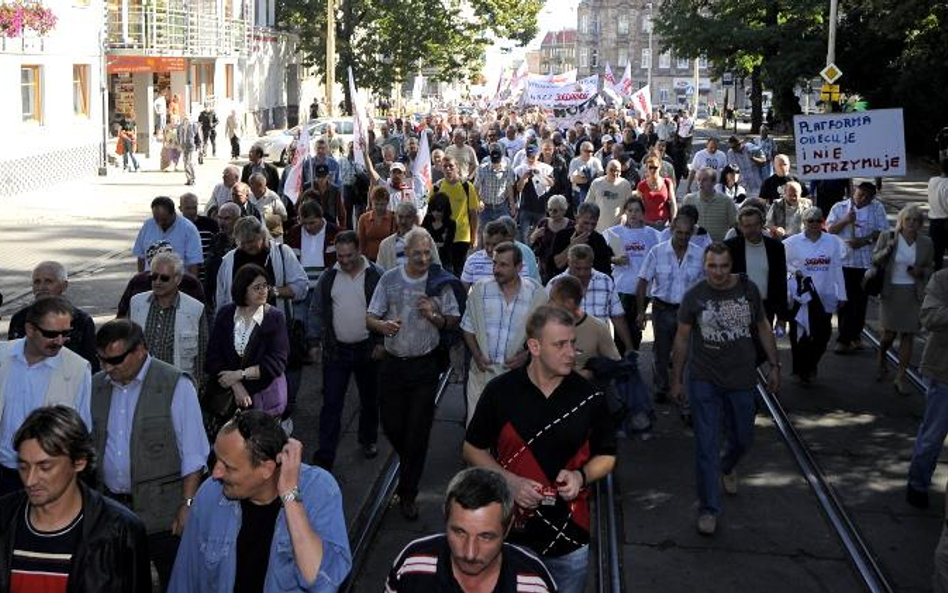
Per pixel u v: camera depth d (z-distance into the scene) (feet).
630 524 26.30
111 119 136.67
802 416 34.86
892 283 36.81
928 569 23.95
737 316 25.70
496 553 12.22
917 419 34.76
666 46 186.91
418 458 26.32
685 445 32.07
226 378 23.52
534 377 17.28
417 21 170.30
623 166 65.21
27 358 19.25
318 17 171.32
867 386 38.37
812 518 26.81
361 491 28.25
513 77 183.52
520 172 63.93
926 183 122.42
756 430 33.53
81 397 18.86
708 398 25.88
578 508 17.25
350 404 36.73
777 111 193.67
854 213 42.16
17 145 96.17
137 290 27.09
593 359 22.49
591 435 17.16
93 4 110.83
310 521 14.11
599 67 464.24
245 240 30.30
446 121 120.26
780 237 42.70
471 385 25.04
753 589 22.95
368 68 172.76
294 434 32.99
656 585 23.07
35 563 13.73
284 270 30.86
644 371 39.99
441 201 42.11
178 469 18.81
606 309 28.27
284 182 54.70
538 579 12.93
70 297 53.06
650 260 34.55
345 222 50.29
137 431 18.51
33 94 100.78
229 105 167.73
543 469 16.96
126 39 128.77
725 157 70.54
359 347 28.86
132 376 18.52
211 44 150.92
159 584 20.48
